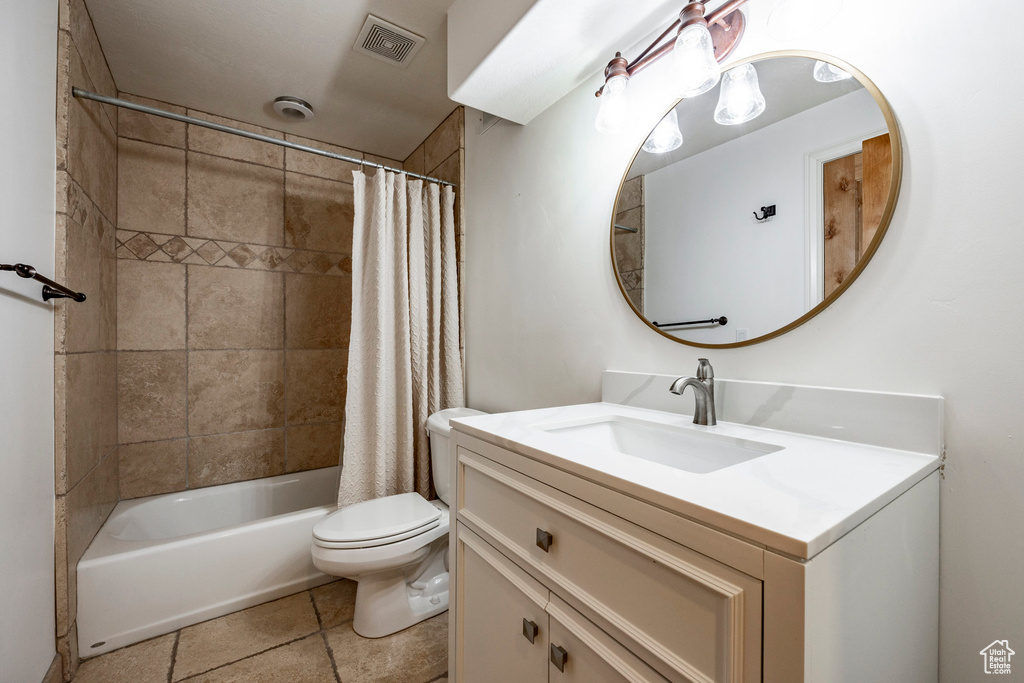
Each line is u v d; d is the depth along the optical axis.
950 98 0.74
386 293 2.00
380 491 1.91
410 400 2.00
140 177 2.12
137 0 1.52
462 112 2.22
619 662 0.64
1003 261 0.68
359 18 1.62
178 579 1.57
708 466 0.95
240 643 1.50
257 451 2.40
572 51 1.29
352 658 1.43
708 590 0.53
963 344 0.72
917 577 0.69
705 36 0.89
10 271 1.00
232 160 2.35
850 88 0.85
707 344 1.10
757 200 1.00
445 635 1.56
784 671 0.45
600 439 1.14
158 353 2.15
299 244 2.53
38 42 1.18
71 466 1.37
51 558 1.27
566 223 1.56
